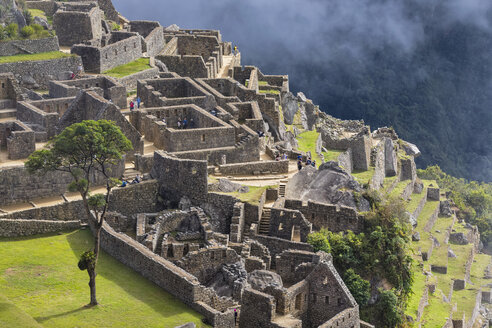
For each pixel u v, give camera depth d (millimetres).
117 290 85812
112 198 105750
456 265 167500
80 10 174000
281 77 173500
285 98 168000
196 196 108875
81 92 120875
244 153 121000
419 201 180750
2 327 74312
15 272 87500
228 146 120688
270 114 148375
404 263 108312
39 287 84750
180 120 128875
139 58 161250
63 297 83188
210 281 94938
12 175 102438
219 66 176500
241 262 96062
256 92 148250
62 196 105062
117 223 102750
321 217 109875
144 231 101250
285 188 114500
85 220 103562
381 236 107250
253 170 119375
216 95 140000
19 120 124562
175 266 88000
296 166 125250
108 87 137500
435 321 130250
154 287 87438
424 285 138250
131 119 125625
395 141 193125
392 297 103125
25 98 130375
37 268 88938
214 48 179500
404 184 180125
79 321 78562
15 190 102812
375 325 102875
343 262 104875
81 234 99438
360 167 167375
